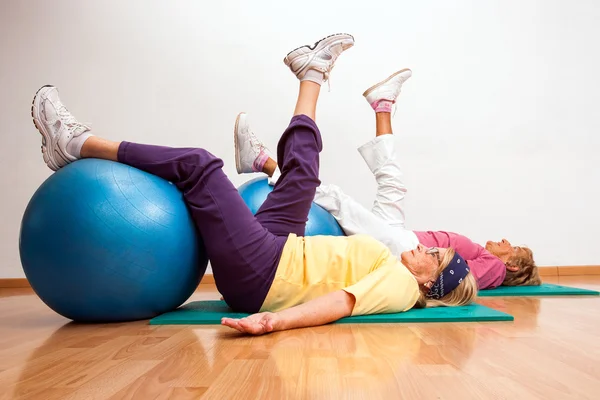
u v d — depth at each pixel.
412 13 3.93
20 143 3.75
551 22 3.96
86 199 1.59
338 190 2.62
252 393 0.88
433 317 1.63
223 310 1.92
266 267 1.65
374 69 3.90
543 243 3.89
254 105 3.84
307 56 1.96
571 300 2.32
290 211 1.80
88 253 1.57
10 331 1.63
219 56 3.85
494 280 2.70
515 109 3.92
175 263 1.68
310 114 1.93
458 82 3.92
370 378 0.97
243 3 3.88
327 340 1.34
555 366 1.05
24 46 3.79
